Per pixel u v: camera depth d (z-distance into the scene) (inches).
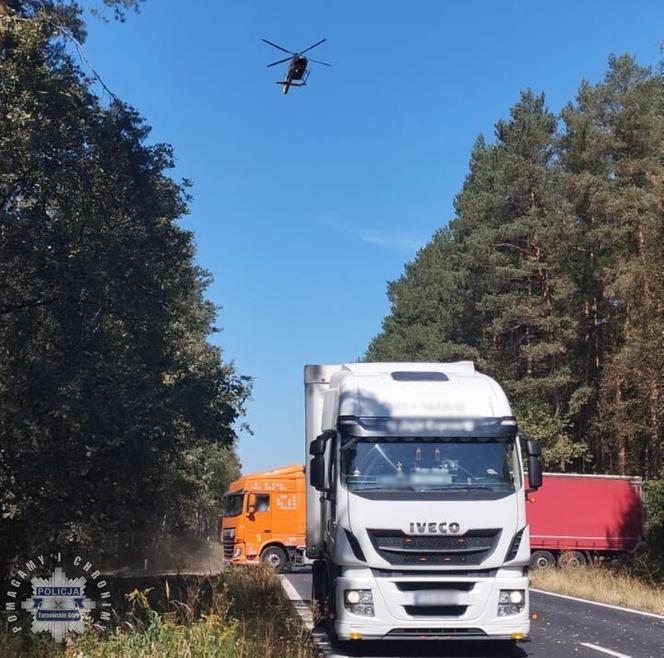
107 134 633.6
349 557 409.7
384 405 436.1
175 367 716.7
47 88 592.7
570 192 1572.3
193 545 2022.6
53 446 559.5
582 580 940.0
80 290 600.7
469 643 475.8
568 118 1583.4
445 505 411.8
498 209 1722.4
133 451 600.1
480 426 432.5
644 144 1521.9
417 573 406.9
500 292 1686.8
